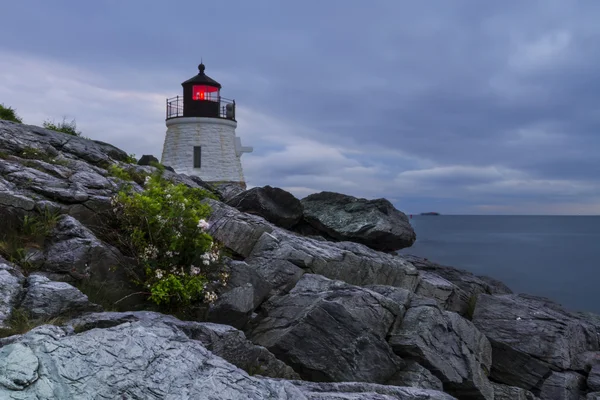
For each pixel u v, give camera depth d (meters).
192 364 5.17
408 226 19.34
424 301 11.62
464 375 10.42
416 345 10.17
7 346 4.73
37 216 9.91
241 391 5.02
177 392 4.74
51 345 4.82
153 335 5.42
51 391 4.34
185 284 9.54
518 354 12.43
